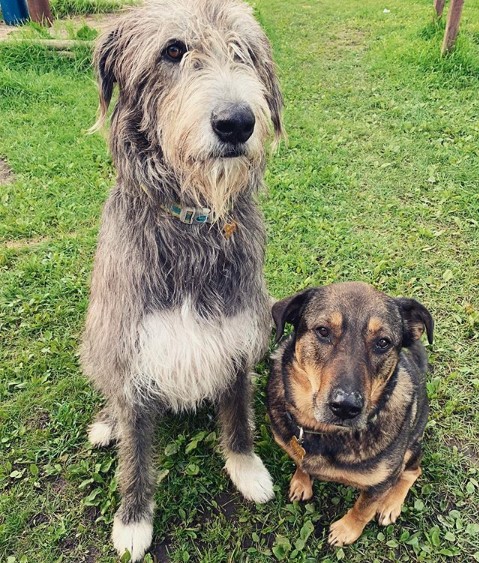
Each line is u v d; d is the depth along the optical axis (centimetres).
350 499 69
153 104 52
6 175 129
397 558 63
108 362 59
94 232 109
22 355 84
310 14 270
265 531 65
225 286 57
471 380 81
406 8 271
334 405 55
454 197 117
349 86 175
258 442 75
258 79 55
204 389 59
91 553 63
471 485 68
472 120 146
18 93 165
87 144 139
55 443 73
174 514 67
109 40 56
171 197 54
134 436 61
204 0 54
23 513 65
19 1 223
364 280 98
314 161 131
